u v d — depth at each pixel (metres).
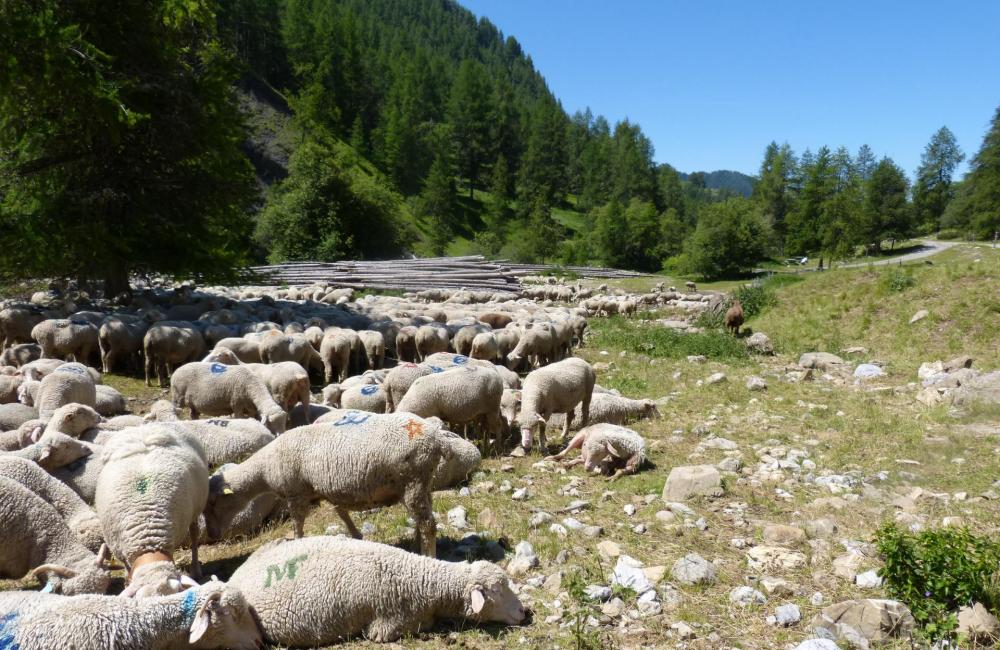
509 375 13.79
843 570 6.51
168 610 4.94
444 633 5.50
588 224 123.00
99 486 6.25
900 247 85.81
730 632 5.61
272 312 20.34
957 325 17.11
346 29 137.00
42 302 21.72
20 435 8.30
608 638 5.46
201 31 23.56
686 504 8.26
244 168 24.11
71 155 20.06
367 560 5.45
